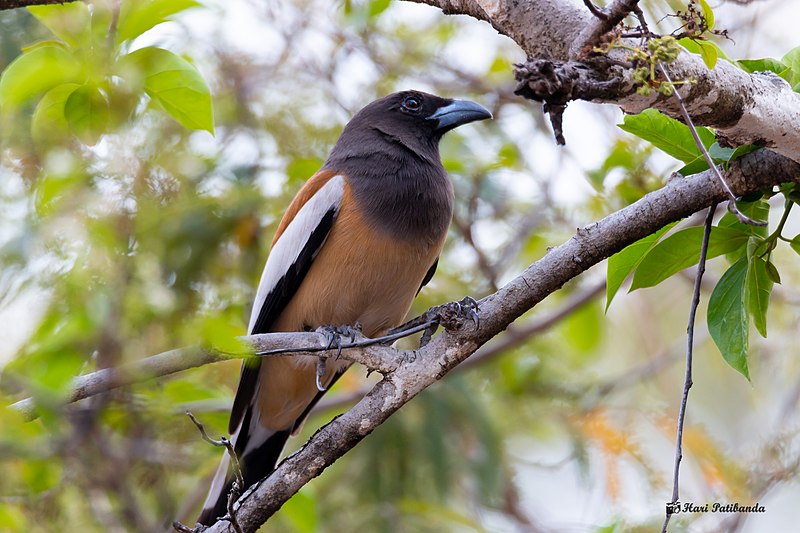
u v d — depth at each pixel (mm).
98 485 9016
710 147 7477
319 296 10039
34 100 11242
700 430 12211
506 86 14664
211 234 11922
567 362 14719
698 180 7336
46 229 11070
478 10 7469
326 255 9945
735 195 7258
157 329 7672
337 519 12703
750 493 11250
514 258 13992
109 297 7441
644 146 12344
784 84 7074
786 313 13703
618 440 12383
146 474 10289
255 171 13109
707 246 7449
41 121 8664
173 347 7559
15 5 7855
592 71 6207
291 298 10250
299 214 10203
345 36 14320
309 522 9852
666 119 7637
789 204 7449
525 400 13938
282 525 12320
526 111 14492
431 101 11102
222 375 12242
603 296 14289
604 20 6129
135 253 11180
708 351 15852
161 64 8133
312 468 7758
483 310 7746
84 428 7434
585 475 12891
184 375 11109
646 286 8109
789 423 12094
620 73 6254
